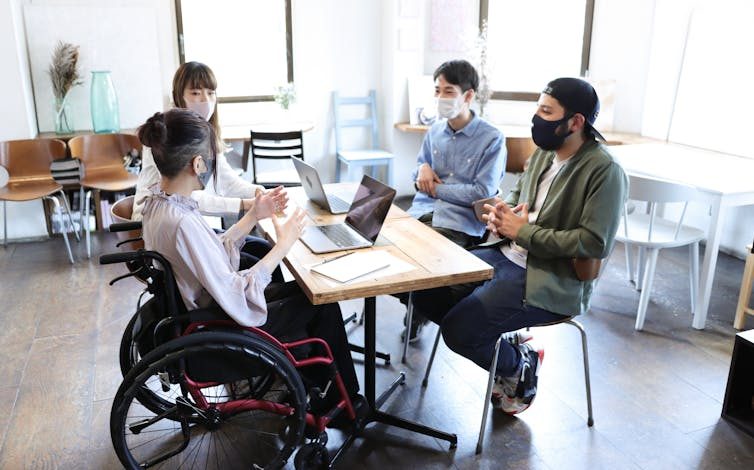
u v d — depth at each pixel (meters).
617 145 4.43
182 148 1.73
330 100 5.56
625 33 4.76
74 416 2.38
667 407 2.46
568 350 2.90
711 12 4.11
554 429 2.32
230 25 5.16
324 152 5.69
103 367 2.73
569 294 2.14
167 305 1.84
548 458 2.16
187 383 1.82
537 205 2.35
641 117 4.82
